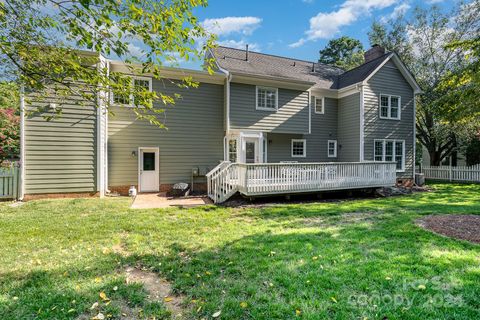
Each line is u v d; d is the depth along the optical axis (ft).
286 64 49.47
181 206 25.58
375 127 44.42
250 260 11.57
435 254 11.85
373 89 44.34
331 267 10.61
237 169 29.53
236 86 36.91
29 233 15.84
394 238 14.43
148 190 35.17
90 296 8.66
